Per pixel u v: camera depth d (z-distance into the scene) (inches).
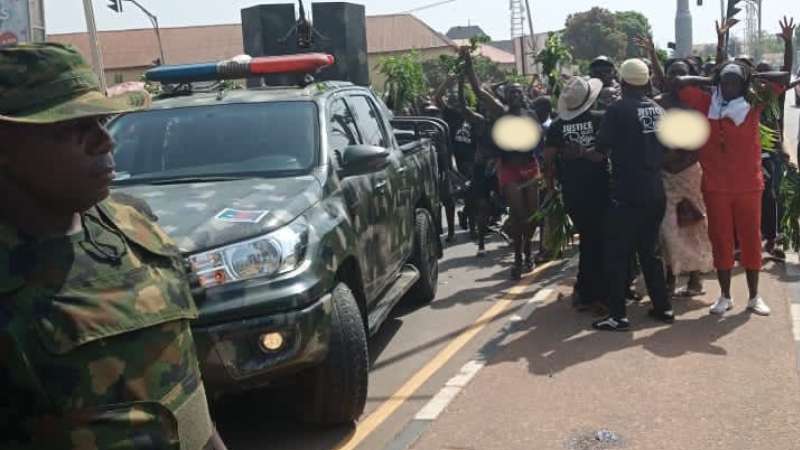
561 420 180.1
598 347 227.8
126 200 80.0
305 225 170.9
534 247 388.8
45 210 69.5
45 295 65.7
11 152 68.1
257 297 154.6
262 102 216.7
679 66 264.4
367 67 490.9
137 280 70.6
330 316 166.1
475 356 229.1
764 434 168.7
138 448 68.2
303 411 178.1
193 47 2482.8
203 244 156.8
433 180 301.3
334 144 210.2
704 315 253.4
